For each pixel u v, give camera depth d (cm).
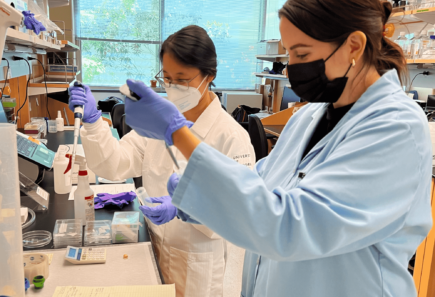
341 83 79
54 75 440
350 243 69
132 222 130
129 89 77
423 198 77
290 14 73
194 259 141
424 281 219
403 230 79
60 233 124
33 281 99
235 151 137
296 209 65
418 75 332
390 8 83
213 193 65
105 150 147
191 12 694
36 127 305
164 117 73
